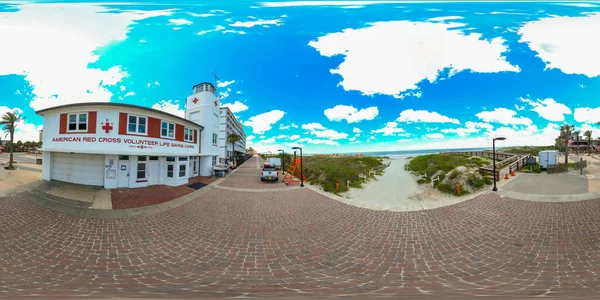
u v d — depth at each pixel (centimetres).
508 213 807
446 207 929
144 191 1198
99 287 386
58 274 445
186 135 1688
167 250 576
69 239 605
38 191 1000
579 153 3628
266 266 502
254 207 975
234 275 457
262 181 1722
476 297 334
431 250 580
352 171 1842
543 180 1273
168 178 1441
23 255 511
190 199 1087
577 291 362
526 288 380
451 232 686
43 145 1330
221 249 588
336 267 499
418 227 736
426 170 1967
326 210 933
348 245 616
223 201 1072
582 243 565
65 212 789
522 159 1841
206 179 1756
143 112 1327
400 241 638
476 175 1270
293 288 390
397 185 1476
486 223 735
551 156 1578
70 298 324
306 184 1584
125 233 669
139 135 1301
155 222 766
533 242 591
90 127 1216
